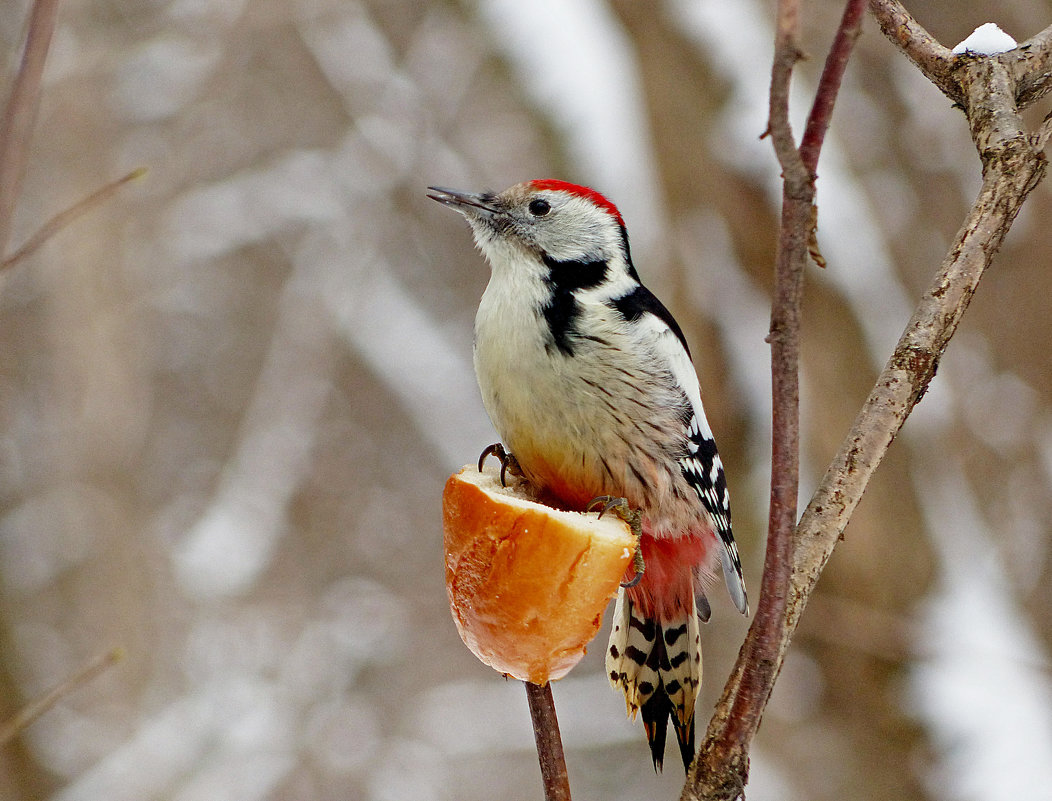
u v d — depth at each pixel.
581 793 17.25
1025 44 5.18
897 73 12.09
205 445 20.03
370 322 18.30
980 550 11.65
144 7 17.33
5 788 13.47
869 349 11.30
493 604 4.60
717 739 4.36
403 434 20.28
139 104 17.88
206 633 15.61
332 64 17.73
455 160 18.64
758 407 11.09
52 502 16.22
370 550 19.55
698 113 11.20
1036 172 4.80
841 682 11.25
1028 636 11.30
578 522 4.65
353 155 18.22
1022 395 12.39
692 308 11.25
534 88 11.79
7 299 18.22
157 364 19.81
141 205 18.09
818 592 11.35
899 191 12.18
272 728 15.09
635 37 11.51
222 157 19.78
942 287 4.73
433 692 17.02
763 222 11.08
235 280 20.72
